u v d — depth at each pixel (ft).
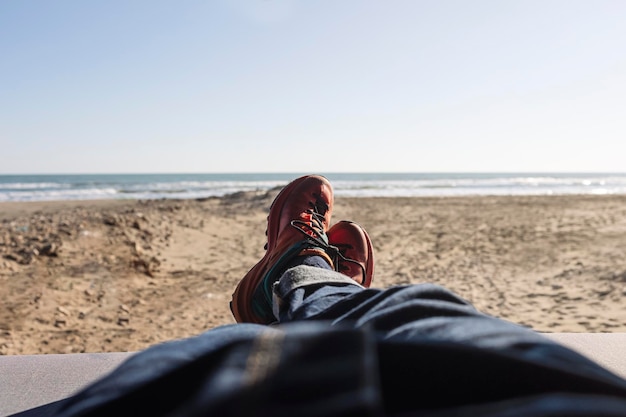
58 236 18.89
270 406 0.93
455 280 17.19
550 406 1.13
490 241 25.61
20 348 9.70
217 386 0.97
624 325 11.54
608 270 17.20
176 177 245.24
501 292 15.37
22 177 236.02
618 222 33.14
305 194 7.14
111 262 16.48
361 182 141.38
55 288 13.44
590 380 1.38
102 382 1.56
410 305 1.94
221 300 14.19
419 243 25.22
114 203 50.67
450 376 1.44
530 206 49.29
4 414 3.18
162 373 1.45
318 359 1.07
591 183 164.55
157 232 23.48
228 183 133.49
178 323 12.02
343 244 6.97
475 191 97.19
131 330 11.33
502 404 1.22
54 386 3.60
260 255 21.13
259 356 1.07
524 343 1.56
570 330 11.39
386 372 1.45
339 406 0.92
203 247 21.93
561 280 16.56
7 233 19.81
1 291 12.86
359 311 2.10
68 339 10.43
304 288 2.93
